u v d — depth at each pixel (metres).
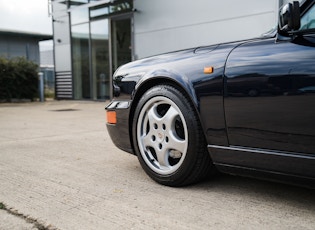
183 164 2.76
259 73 2.32
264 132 2.32
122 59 11.61
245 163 2.44
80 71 13.41
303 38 2.21
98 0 12.08
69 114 8.95
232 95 2.45
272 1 7.76
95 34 12.55
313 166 2.11
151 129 2.97
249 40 2.56
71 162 3.86
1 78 13.48
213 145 2.60
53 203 2.64
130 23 11.15
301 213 2.34
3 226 2.28
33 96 14.28
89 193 2.83
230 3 8.53
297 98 2.15
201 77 2.61
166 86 2.86
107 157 4.07
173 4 9.77
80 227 2.22
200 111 2.61
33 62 14.48
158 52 10.32
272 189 2.80
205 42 9.12
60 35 13.95
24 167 3.69
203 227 2.16
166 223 2.23
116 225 2.23
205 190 2.81
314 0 2.28
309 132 2.12
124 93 3.20
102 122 7.28
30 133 5.97
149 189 2.88
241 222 2.22
